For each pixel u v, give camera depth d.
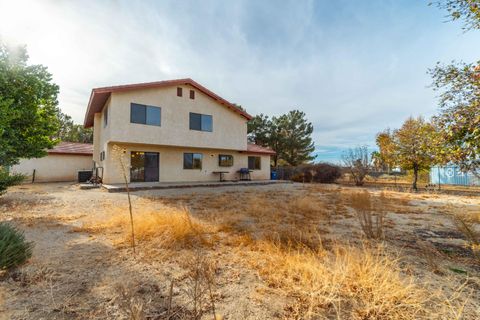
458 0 3.08
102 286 2.27
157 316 1.81
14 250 2.63
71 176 17.83
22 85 6.84
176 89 13.64
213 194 9.69
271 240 3.67
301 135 26.97
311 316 1.85
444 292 2.22
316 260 2.78
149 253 3.14
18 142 6.78
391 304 1.92
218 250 3.33
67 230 4.28
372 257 2.74
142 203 7.26
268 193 10.49
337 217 5.77
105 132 12.98
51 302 1.98
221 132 15.50
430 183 16.88
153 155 13.99
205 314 1.86
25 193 9.44
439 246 3.64
